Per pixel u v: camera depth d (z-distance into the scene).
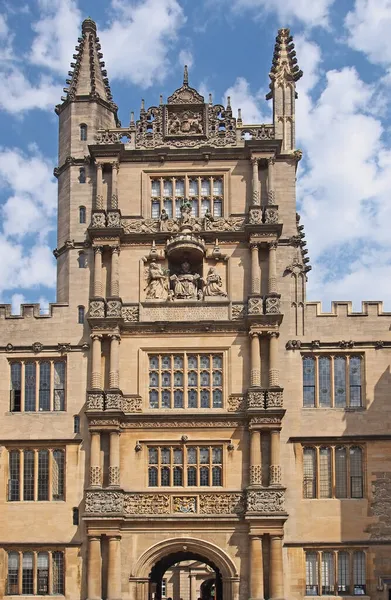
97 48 73.81
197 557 69.00
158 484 63.34
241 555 61.88
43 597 62.00
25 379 65.88
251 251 66.50
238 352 65.12
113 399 63.62
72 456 64.06
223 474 63.22
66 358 65.81
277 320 64.44
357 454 63.91
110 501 61.94
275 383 63.59
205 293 66.38
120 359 65.31
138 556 62.03
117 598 60.91
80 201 69.12
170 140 69.75
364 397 64.44
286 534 62.31
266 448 63.12
